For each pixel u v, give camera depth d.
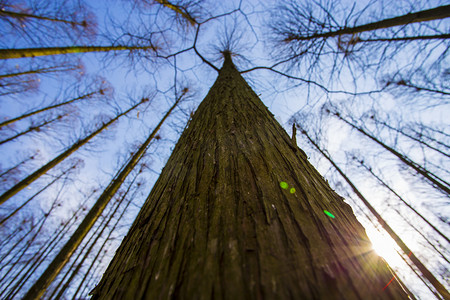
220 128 1.28
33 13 4.73
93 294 0.70
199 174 0.90
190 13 4.85
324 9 3.97
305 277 0.44
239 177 0.79
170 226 0.70
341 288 0.43
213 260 0.50
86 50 5.79
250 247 0.51
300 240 0.53
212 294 0.43
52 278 4.42
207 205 0.70
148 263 0.60
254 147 1.02
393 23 3.80
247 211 0.63
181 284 0.48
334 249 0.53
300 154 1.18
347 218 0.77
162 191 0.99
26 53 4.47
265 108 1.77
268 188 0.73
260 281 0.43
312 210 0.67
